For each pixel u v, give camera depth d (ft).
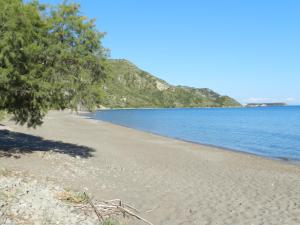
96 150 84.94
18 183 37.29
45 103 57.06
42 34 54.85
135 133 152.46
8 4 49.96
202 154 92.38
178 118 352.69
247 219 36.81
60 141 97.60
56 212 30.58
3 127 112.88
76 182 46.44
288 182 57.67
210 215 37.73
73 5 58.34
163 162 73.77
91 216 32.17
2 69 48.67
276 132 183.62
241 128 212.23
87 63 58.39
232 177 60.18
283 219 37.06
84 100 57.41
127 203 39.81
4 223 25.67
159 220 35.32
